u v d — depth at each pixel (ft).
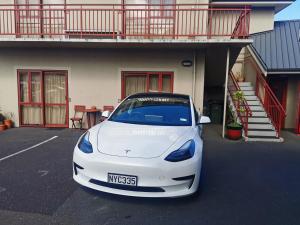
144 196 11.00
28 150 21.56
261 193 14.03
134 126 13.83
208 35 29.32
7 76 32.65
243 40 26.99
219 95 44.39
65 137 27.09
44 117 33.19
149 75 31.99
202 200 12.88
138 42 27.66
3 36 33.24
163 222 10.64
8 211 11.14
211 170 17.90
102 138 12.45
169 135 12.72
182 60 31.32
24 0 33.35
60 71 32.45
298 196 13.75
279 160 20.84
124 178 11.01
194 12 31.65
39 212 11.12
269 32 41.57
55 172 16.08
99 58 31.94
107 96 32.37
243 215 11.49
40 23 33.35
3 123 32.12
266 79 38.40
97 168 11.32
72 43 28.89
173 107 15.89
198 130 14.49
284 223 10.89
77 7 32.89
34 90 32.94
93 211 11.31
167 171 10.94
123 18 31.27
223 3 40.83
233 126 28.04
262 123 30.17
